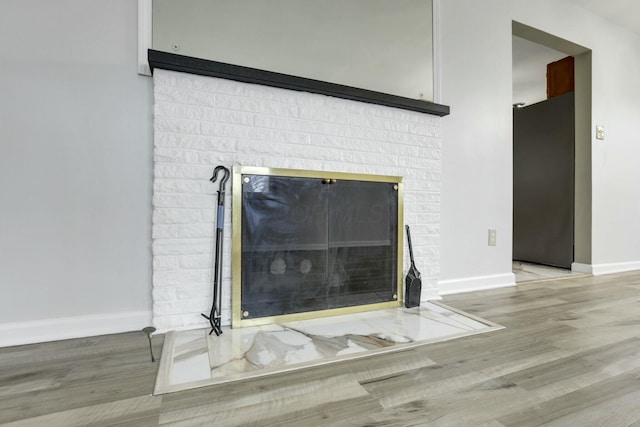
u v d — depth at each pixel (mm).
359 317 1690
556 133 3260
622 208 3131
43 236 1354
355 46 1871
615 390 1004
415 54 2047
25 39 1326
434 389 1002
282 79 1596
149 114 1492
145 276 1497
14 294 1317
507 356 1235
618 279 2723
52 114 1361
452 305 1916
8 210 1309
